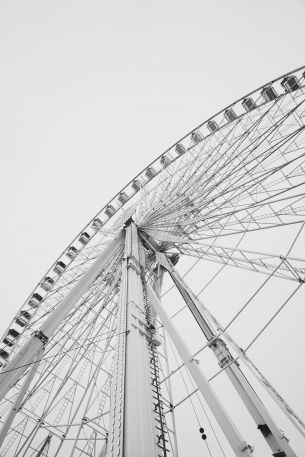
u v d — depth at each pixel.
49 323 11.85
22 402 11.16
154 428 5.06
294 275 9.16
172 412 9.48
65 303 12.77
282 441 8.90
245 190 14.52
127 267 11.06
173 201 18.81
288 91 16.06
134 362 6.11
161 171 23.48
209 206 16.19
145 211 20.88
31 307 19.86
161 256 17.73
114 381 5.89
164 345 12.40
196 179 17.94
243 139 16.11
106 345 11.68
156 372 6.69
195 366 8.62
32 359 11.06
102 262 15.39
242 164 15.30
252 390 10.63
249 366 8.67
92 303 14.87
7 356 15.67
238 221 13.35
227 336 9.78
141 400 5.28
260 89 17.98
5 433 10.16
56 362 12.26
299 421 7.34
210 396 7.66
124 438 4.50
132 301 8.33
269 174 13.38
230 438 6.71
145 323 7.86
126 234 16.84
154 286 17.58
